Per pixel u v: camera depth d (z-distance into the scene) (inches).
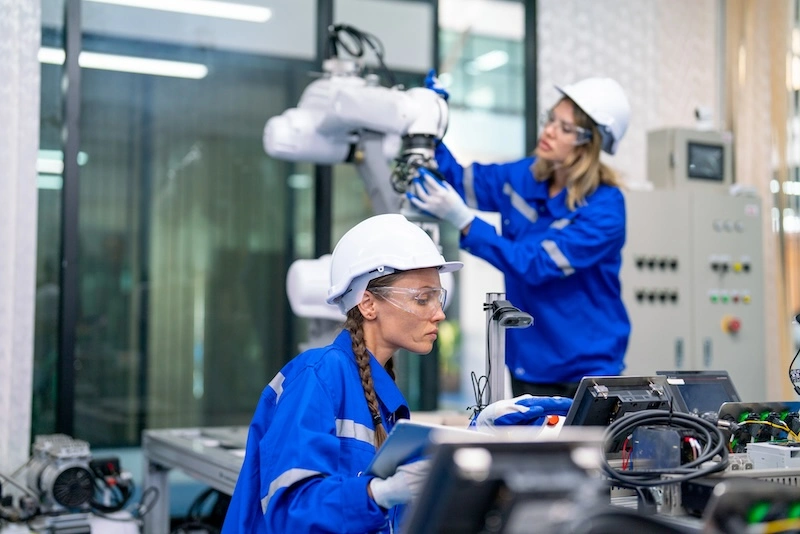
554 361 115.3
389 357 72.2
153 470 132.4
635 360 154.5
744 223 164.4
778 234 186.5
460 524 36.0
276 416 63.1
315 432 59.7
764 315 166.2
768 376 184.1
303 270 125.9
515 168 122.3
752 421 70.1
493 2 184.1
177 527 135.9
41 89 150.3
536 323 116.7
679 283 158.6
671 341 157.3
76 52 148.6
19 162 137.2
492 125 186.9
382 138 126.5
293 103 176.4
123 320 166.2
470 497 35.5
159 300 169.2
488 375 74.5
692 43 187.9
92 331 163.9
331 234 175.0
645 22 183.6
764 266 184.5
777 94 186.9
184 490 173.8
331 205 174.4
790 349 185.3
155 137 168.1
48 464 114.3
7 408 133.3
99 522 114.7
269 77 175.3
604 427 66.1
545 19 175.8
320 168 173.3
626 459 63.4
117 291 165.9
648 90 183.2
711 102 189.3
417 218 114.0
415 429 47.0
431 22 181.0
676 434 58.9
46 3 150.6
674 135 161.0
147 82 167.0
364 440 64.5
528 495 34.8
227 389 173.8
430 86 118.6
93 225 163.9
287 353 177.2
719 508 38.4
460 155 202.7
